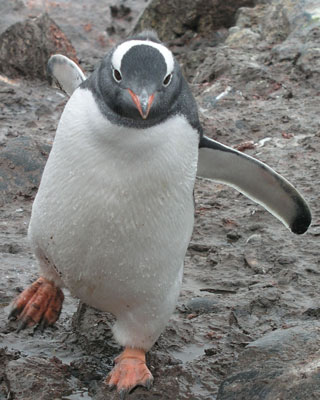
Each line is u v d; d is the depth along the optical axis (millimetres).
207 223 8266
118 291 5113
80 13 18922
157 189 4762
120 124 4578
